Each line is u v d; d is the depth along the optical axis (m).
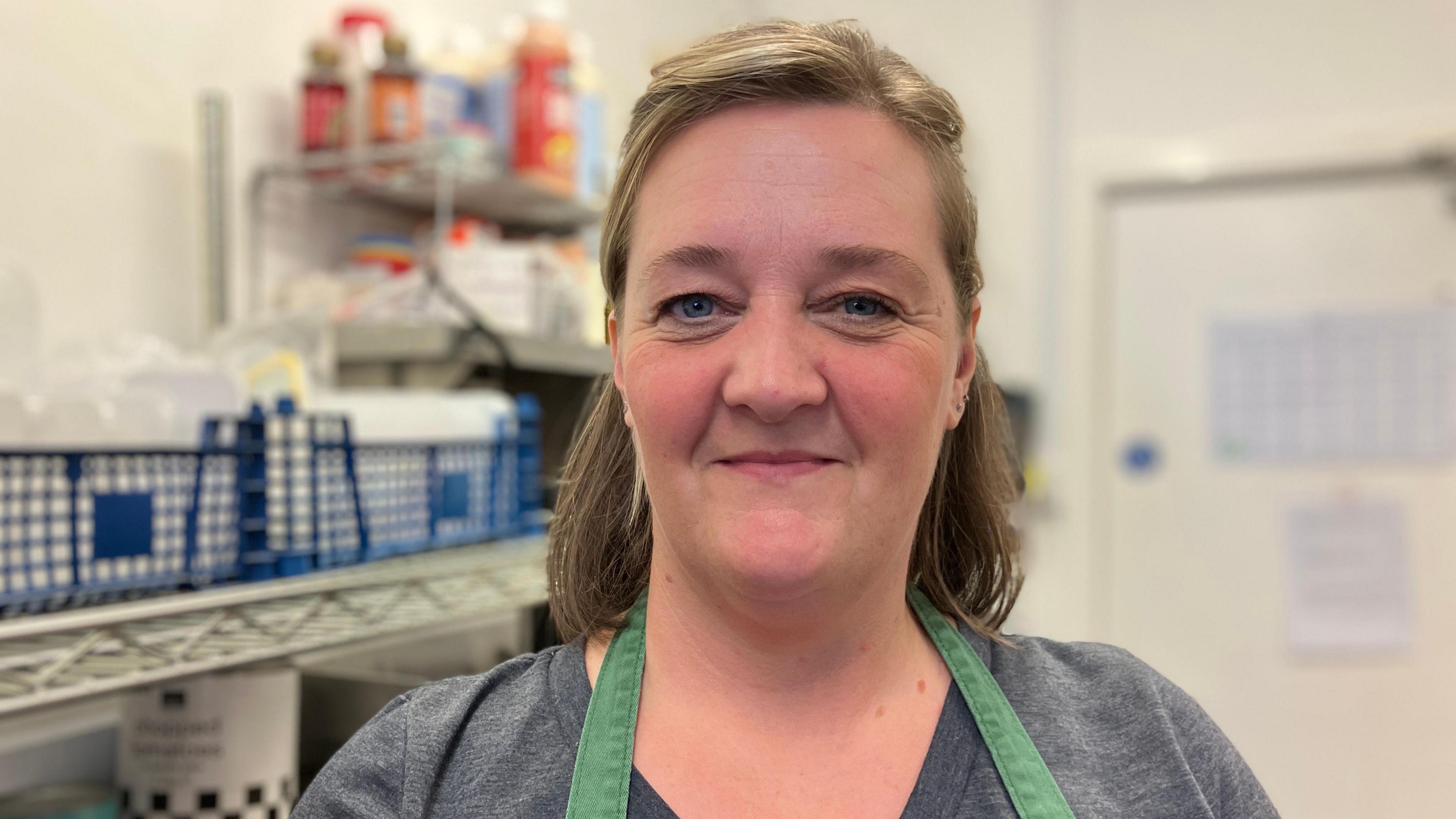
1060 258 2.93
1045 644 0.86
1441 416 2.64
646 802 0.68
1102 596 2.90
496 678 0.79
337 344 1.53
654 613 0.76
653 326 0.68
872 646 0.72
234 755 0.98
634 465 0.83
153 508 0.89
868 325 0.65
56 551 0.84
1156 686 0.79
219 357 1.25
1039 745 0.73
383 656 1.33
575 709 0.73
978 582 0.90
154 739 0.99
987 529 0.89
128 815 1.00
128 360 1.15
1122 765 0.73
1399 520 2.68
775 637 0.70
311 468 1.03
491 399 1.39
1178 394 2.86
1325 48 2.66
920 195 0.68
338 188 1.77
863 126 0.66
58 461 0.82
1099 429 2.90
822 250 0.63
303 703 1.23
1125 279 2.91
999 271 2.99
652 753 0.71
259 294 1.68
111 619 0.74
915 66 0.74
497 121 1.81
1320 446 2.74
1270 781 2.75
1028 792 0.69
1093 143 2.89
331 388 1.52
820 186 0.64
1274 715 2.76
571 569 0.84
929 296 0.67
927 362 0.66
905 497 0.66
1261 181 2.76
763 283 0.64
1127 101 2.86
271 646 0.84
